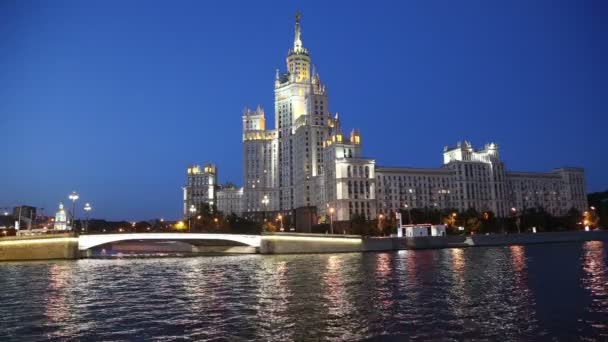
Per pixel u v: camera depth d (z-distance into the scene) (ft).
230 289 206.59
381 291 192.95
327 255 470.80
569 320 133.39
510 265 301.43
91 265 370.12
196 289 208.44
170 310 156.35
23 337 122.62
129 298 184.24
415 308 153.69
